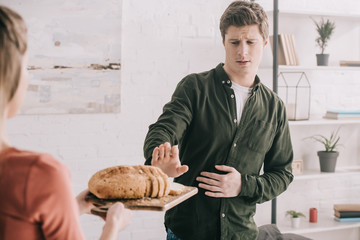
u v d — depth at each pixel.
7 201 0.71
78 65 2.85
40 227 0.73
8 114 0.76
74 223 0.74
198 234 1.75
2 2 2.69
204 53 3.16
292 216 3.22
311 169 3.44
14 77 0.72
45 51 2.78
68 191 0.74
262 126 1.82
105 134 2.97
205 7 3.14
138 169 1.12
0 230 0.71
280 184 1.85
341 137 3.55
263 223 3.40
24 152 0.74
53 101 2.82
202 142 1.75
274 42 2.99
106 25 2.89
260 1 3.25
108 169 1.10
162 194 1.10
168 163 1.29
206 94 1.77
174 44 3.09
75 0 2.81
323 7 3.43
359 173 3.32
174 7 3.07
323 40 3.24
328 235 3.58
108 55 2.91
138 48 3.01
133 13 2.98
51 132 2.85
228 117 1.76
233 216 1.76
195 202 1.74
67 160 2.90
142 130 3.05
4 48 0.70
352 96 3.54
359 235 3.65
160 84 3.08
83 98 2.88
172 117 1.69
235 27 1.71
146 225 3.05
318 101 3.45
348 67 3.22
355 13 3.25
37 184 0.71
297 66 3.05
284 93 3.35
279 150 1.91
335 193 3.56
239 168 1.79
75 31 2.83
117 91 2.95
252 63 1.75
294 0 3.35
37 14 2.75
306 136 3.44
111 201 1.05
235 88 1.80
